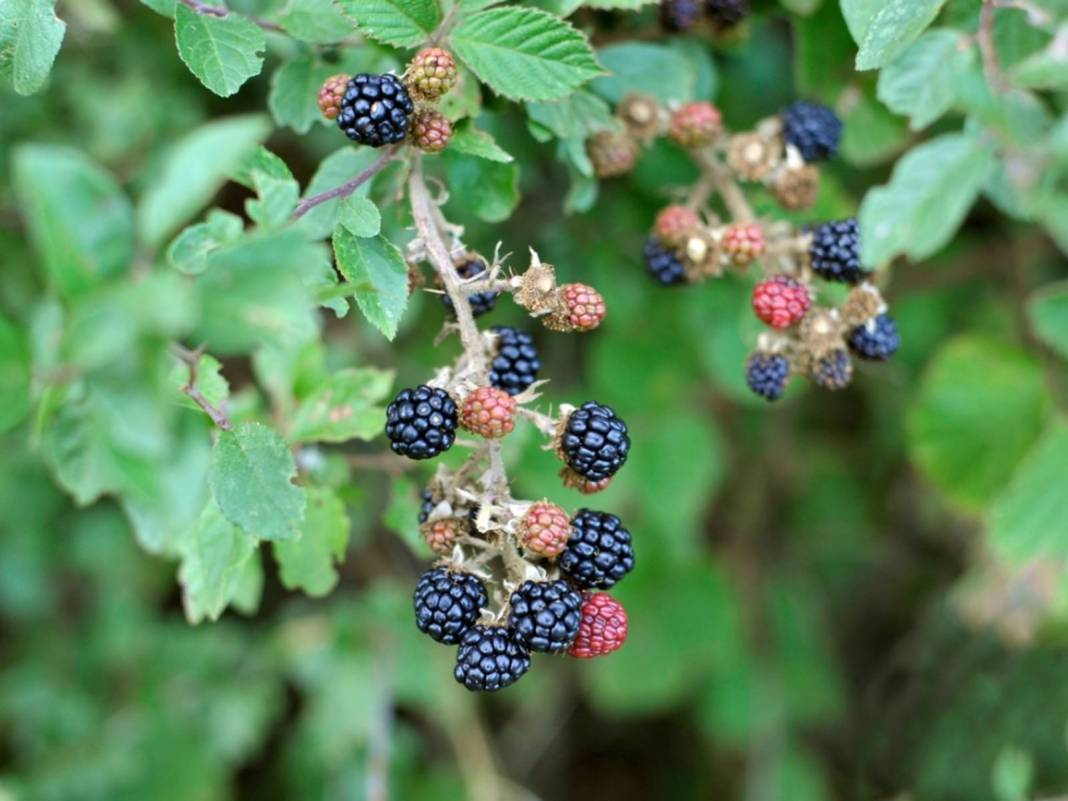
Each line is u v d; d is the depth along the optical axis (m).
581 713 0.84
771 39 0.55
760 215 0.46
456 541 0.38
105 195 0.30
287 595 0.75
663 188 0.47
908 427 0.60
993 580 0.64
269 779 0.77
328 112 0.39
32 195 0.30
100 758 0.68
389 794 0.68
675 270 0.46
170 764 0.68
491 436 0.37
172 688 0.69
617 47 0.45
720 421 0.69
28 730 0.69
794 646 0.76
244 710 0.69
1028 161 0.46
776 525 0.76
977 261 0.63
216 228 0.36
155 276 0.30
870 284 0.44
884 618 0.81
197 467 0.32
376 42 0.42
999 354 0.58
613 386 0.61
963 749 0.73
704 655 0.71
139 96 0.58
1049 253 0.62
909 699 0.77
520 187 0.55
